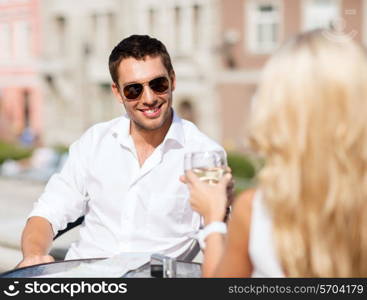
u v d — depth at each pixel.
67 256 2.72
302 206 1.42
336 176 1.40
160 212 2.56
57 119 26.16
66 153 17.67
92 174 2.66
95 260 2.28
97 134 2.76
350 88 1.39
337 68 1.40
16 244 5.20
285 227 1.45
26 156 17.98
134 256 2.29
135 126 2.63
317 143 1.40
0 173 14.49
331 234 1.42
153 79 2.52
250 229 1.54
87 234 2.69
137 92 2.52
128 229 2.58
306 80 1.41
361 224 1.42
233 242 1.59
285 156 1.43
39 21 26.36
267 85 1.47
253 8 20.38
